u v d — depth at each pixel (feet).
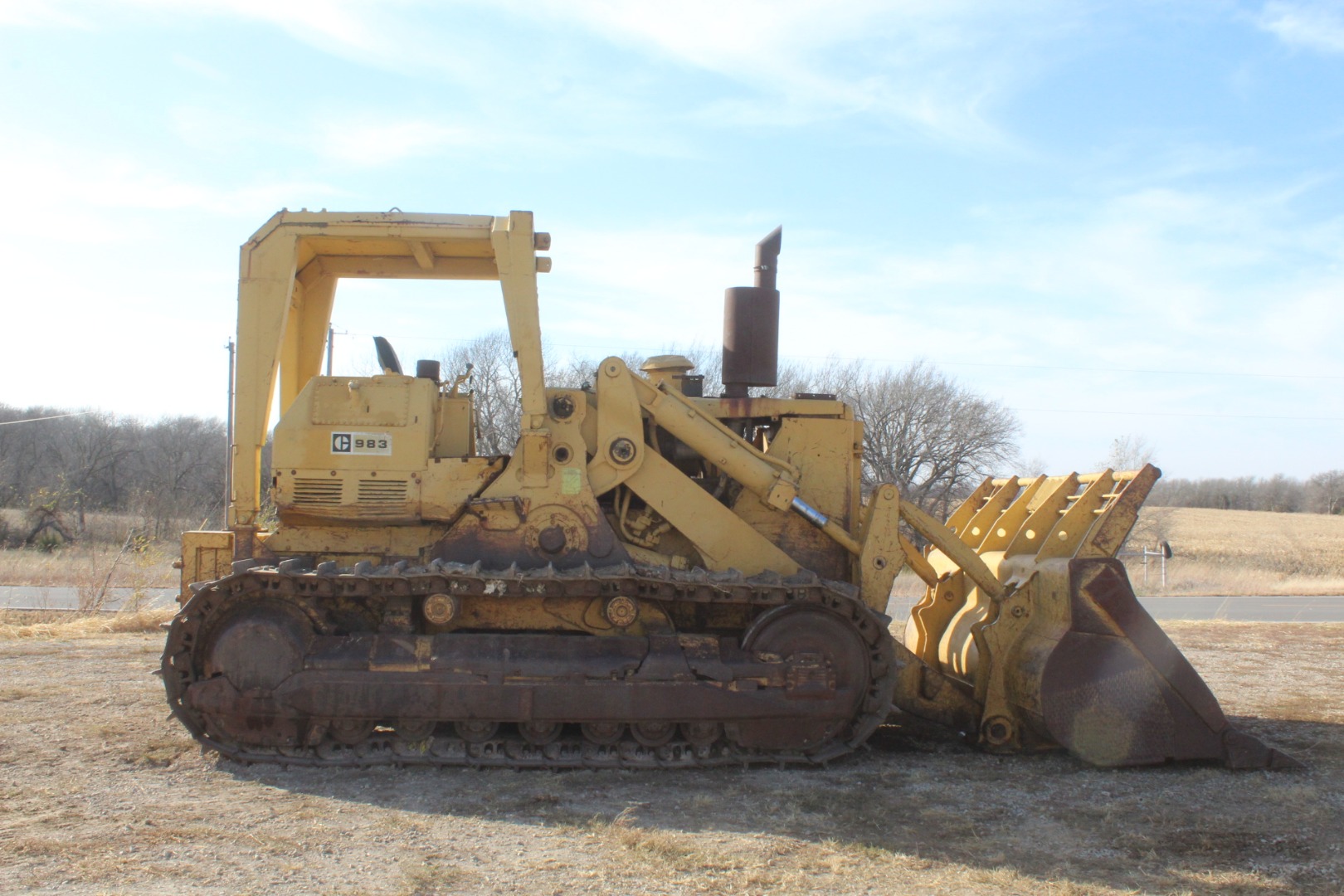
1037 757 22.09
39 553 88.02
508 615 21.08
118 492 150.30
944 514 106.63
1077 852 16.08
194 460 152.76
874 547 21.90
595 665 20.04
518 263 21.42
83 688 27.61
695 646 20.56
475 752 20.22
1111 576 21.30
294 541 21.38
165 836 15.94
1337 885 14.80
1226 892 14.52
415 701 19.79
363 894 13.70
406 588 20.10
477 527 21.16
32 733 22.48
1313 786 20.01
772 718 20.44
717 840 16.16
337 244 22.77
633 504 23.03
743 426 24.40
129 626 41.29
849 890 14.17
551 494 21.22
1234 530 161.89
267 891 13.75
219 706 19.79
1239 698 29.25
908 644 27.96
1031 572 22.61
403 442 21.13
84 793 18.21
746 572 21.86
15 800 17.78
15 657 33.09
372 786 18.83
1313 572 104.99
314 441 21.02
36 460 153.58
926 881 14.62
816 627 20.66
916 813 17.90
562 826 16.72
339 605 20.84
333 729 20.24
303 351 24.61
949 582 26.35
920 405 110.22
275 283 21.44
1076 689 21.03
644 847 15.67
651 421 22.75
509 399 49.83
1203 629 45.21
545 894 13.80
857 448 23.73
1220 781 20.30
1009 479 27.27
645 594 20.52
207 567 22.66
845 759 21.61
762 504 22.95
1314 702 28.68
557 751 20.27
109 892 13.60
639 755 20.38
